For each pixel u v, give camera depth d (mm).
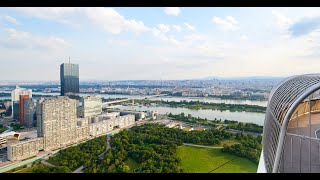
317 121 21156
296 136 18453
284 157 17875
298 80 23438
